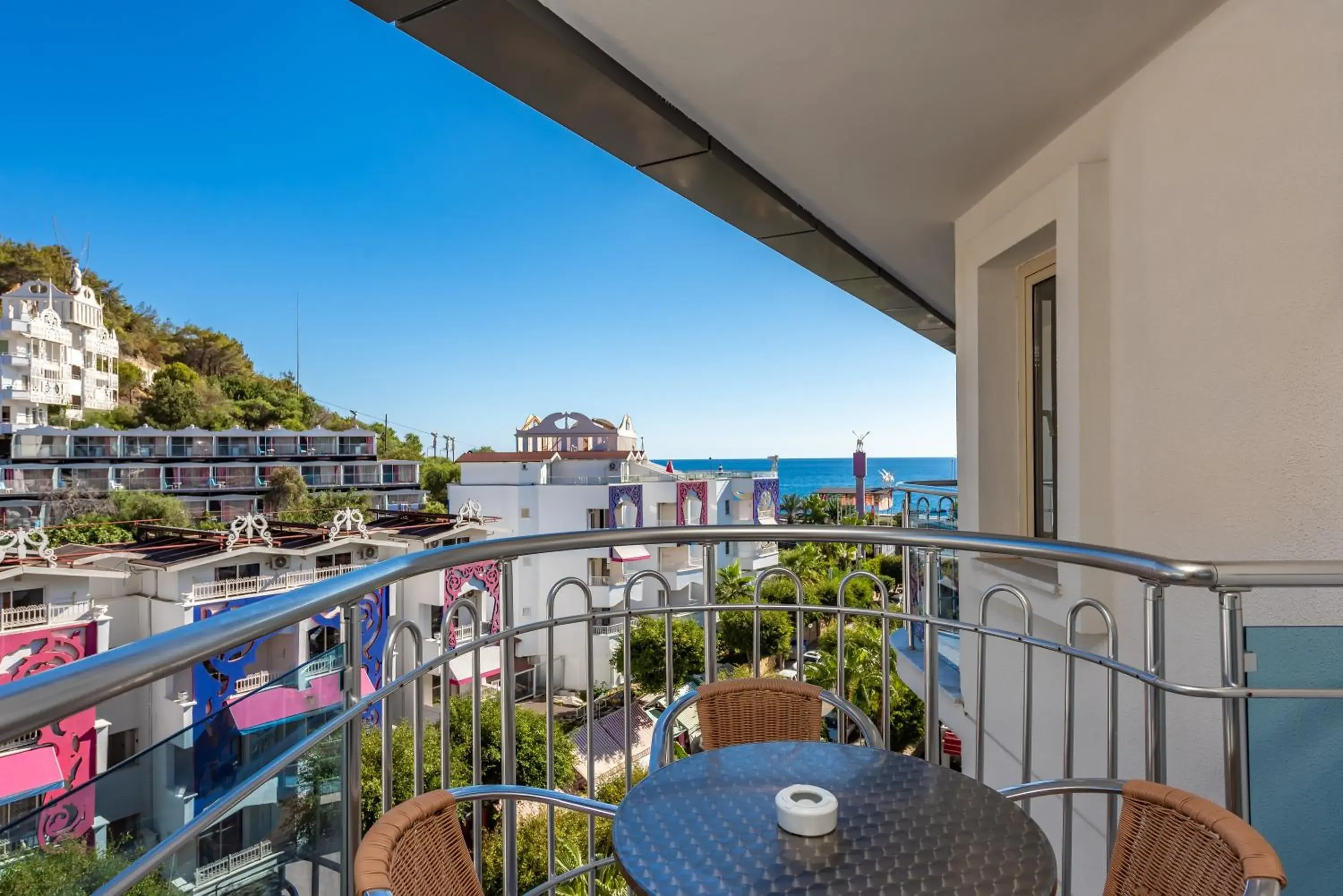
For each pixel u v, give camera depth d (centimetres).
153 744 97
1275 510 211
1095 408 294
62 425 6456
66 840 83
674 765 145
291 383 8056
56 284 7144
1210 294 237
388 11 224
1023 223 351
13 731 66
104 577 1917
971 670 420
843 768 143
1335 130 193
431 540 2670
